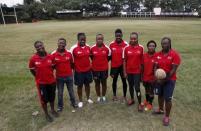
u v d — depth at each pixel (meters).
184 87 8.48
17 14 65.12
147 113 6.54
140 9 83.56
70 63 6.57
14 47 17.94
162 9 81.50
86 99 7.59
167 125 5.88
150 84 6.43
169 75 5.57
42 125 6.05
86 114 6.56
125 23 43.50
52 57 6.30
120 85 8.86
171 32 27.05
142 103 6.85
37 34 26.59
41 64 5.96
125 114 6.52
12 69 11.38
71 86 6.74
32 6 69.12
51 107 6.45
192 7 82.00
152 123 6.02
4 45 19.05
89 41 20.27
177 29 30.86
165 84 5.70
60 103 6.70
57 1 78.19
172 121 6.09
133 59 6.44
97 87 7.23
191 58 13.02
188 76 9.73
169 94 5.67
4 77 10.06
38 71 6.01
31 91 8.42
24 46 18.34
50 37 23.80
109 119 6.27
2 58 13.98
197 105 7.03
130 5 82.56
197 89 8.27
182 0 81.12
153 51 6.20
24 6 69.88
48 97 6.29
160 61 5.72
